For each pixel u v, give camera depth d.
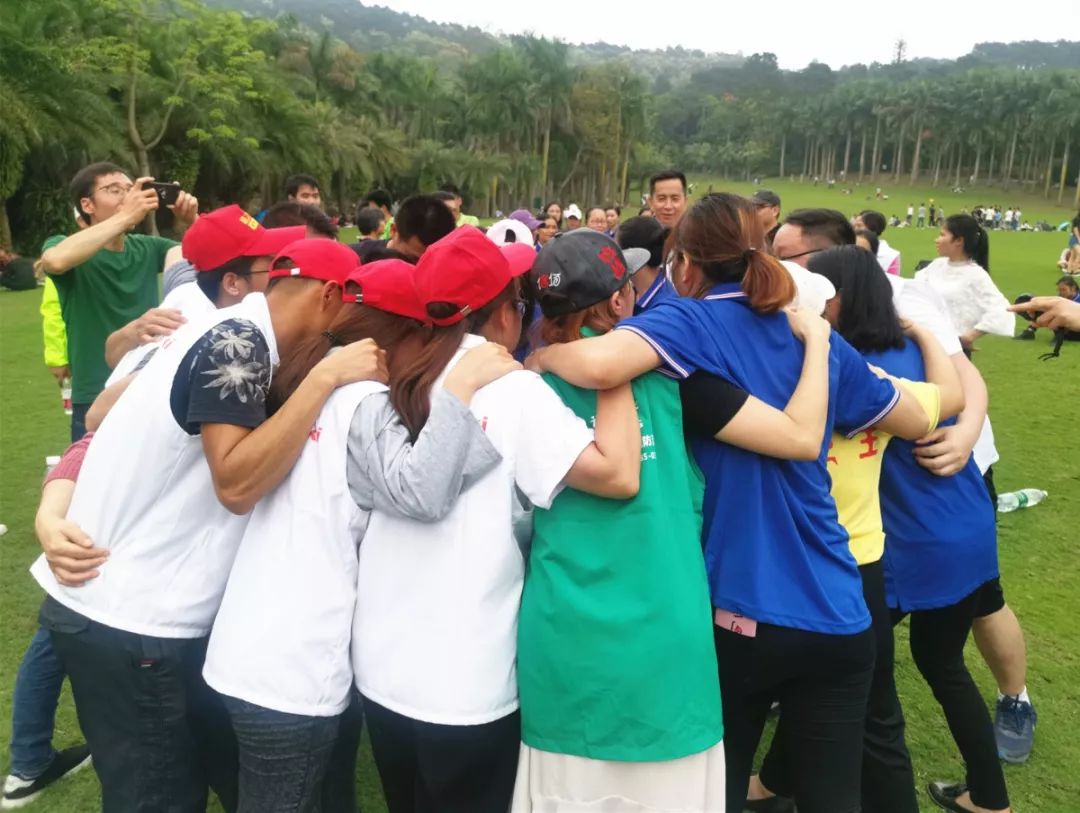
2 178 24.30
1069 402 8.29
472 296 1.86
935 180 97.19
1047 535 4.86
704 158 111.44
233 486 1.82
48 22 28.30
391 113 57.94
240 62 36.22
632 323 1.85
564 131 64.88
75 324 3.98
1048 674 3.43
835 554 1.95
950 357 2.63
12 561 4.44
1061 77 82.31
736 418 1.84
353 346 1.90
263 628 1.84
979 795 2.58
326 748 1.91
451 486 1.75
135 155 31.94
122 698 2.02
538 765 1.86
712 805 1.85
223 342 1.85
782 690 2.03
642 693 1.77
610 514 1.81
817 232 3.32
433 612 1.81
